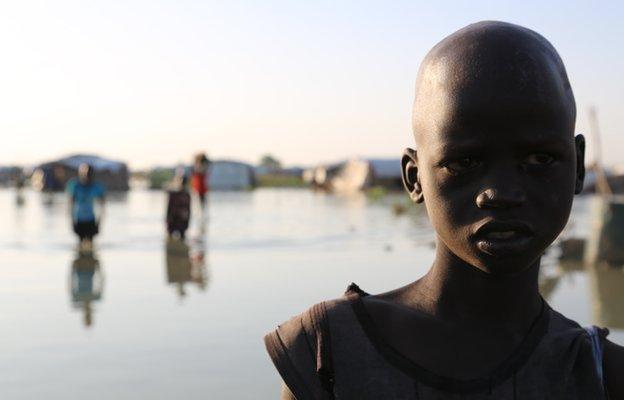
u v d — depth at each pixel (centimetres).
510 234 106
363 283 842
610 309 689
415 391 113
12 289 815
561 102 109
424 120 114
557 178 109
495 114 106
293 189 5650
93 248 1267
